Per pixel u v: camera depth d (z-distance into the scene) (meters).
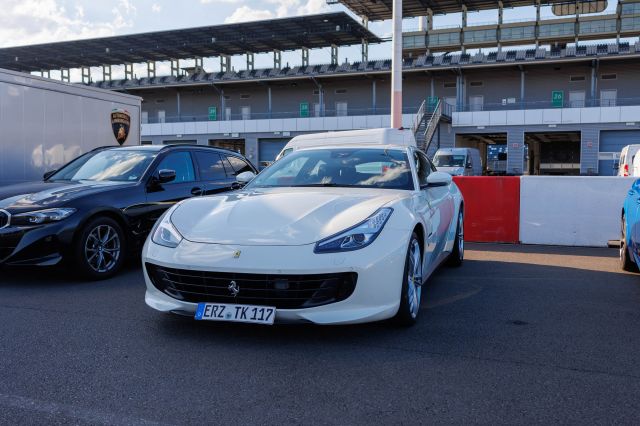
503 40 42.34
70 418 2.30
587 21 40.28
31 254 4.73
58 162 8.07
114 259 5.27
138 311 3.97
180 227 3.51
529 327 3.64
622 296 4.57
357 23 42.66
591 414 2.35
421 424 2.26
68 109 8.21
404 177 4.29
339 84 43.12
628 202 5.39
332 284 3.11
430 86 40.62
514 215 8.02
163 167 6.01
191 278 3.25
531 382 2.69
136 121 9.77
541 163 46.28
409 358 3.02
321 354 3.08
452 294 4.62
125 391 2.57
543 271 5.73
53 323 3.66
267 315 3.08
